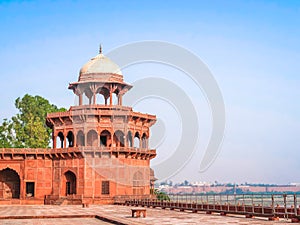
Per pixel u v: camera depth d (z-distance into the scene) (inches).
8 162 2180.1
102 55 2262.6
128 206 1819.6
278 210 1042.1
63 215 1263.5
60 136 2292.1
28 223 1082.7
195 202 1389.0
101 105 2121.1
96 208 1657.2
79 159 2107.5
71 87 2212.1
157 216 1185.4
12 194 2260.1
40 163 2185.0
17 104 2851.9
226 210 1206.9
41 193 2162.9
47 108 2906.0
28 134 2723.9
